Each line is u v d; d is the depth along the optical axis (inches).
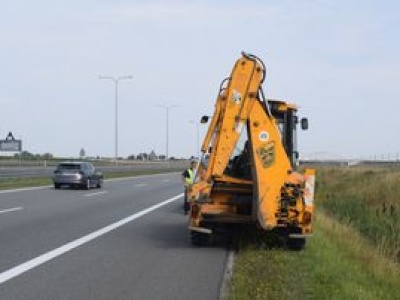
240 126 577.0
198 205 593.9
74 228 729.6
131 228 751.7
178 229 749.9
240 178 605.3
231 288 402.3
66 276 443.5
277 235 587.8
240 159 609.6
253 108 577.6
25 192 1405.0
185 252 568.1
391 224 972.6
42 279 431.2
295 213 557.3
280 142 566.9
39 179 1967.3
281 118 633.0
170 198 1290.6
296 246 569.6
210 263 509.4
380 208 1247.5
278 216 557.0
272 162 563.2
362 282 476.4
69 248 574.2
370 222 1025.5
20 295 381.7
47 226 743.1
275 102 625.3
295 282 415.5
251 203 593.0
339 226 848.9
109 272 462.3
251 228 605.3
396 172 2046.0
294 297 369.4
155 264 502.0
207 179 589.9
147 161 4918.8
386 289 477.4
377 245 775.1
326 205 1311.5
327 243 641.0
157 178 2490.2
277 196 558.3
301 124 721.6
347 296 388.8
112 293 392.5
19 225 746.2
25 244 593.6
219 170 584.4
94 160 4114.2
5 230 697.6
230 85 582.2
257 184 558.9
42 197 1242.0
